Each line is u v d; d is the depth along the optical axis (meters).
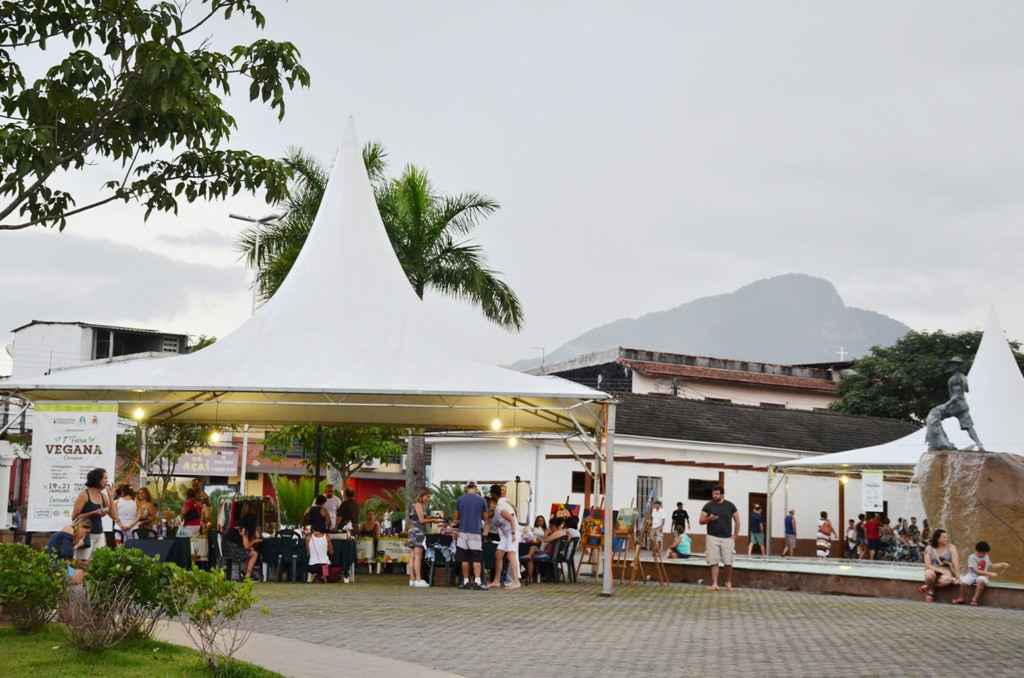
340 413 23.70
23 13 10.98
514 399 20.48
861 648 11.42
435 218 29.42
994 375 30.53
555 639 11.69
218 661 8.88
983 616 16.02
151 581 9.80
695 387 50.38
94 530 13.05
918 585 19.75
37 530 15.18
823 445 38.28
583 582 21.67
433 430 25.61
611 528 18.12
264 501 21.81
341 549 19.75
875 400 50.78
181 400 21.03
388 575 22.16
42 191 11.38
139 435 22.72
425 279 28.97
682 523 26.47
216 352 18.55
